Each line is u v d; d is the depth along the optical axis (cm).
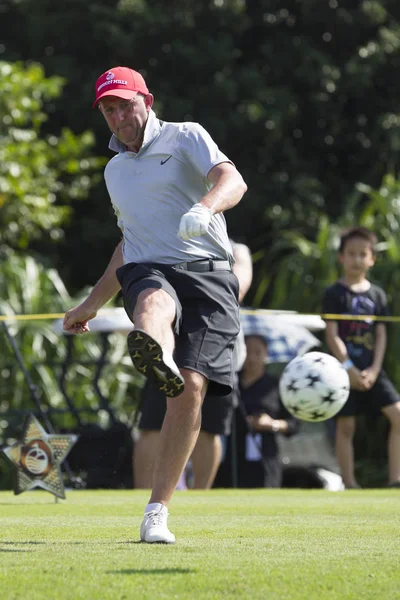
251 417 3253
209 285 1388
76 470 3300
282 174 7181
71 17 7000
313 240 6856
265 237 7088
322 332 5025
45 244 7019
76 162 6397
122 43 6831
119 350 5162
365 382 2925
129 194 1430
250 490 2438
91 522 1551
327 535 1370
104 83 1416
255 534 1380
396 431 3014
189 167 1417
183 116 6825
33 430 1953
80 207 7206
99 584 967
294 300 5219
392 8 7400
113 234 7031
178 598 912
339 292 2978
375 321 2992
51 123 7100
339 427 2994
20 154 5978
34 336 5091
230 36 7119
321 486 3888
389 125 7138
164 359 1183
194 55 6962
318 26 7400
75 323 1555
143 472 2817
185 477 3316
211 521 1570
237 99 7075
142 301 1287
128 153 1441
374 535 1368
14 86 5888
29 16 7025
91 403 4984
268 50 7219
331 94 7300
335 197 7450
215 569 1052
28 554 1164
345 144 7525
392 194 5434
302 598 916
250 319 3866
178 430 1317
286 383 1720
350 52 7475
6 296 5241
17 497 2178
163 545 1255
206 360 1341
